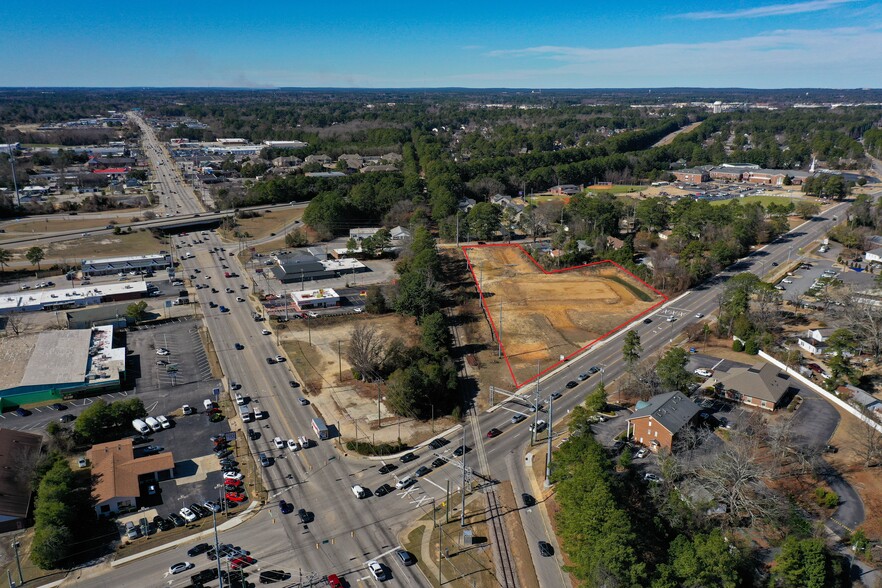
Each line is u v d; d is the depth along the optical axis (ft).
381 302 543.80
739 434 332.39
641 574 229.25
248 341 485.56
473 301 576.20
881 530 277.03
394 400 377.50
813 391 400.06
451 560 264.52
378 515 293.23
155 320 525.75
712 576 233.76
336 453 342.85
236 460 334.24
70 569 257.34
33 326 504.02
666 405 347.56
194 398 398.83
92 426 345.31
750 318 488.44
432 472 326.85
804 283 608.60
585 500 257.34
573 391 411.54
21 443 325.01
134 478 303.68
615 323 526.16
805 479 312.71
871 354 446.19
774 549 265.75
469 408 392.47
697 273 617.21
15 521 280.51
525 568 260.42
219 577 241.14
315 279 641.40
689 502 274.98
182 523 285.02
